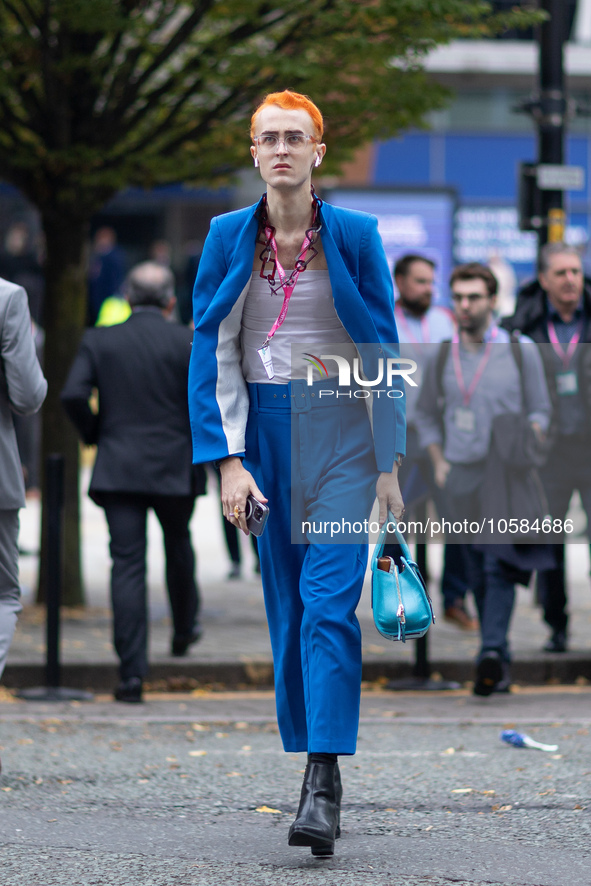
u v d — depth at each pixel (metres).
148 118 22.94
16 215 61.81
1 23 21.16
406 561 9.62
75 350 22.48
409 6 19.56
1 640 11.56
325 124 21.50
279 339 9.62
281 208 9.40
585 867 9.60
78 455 22.80
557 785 12.23
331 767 9.48
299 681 10.02
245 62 20.14
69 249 22.42
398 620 9.39
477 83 57.28
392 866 9.58
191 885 9.06
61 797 11.80
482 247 58.38
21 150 21.72
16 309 11.54
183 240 64.56
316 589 9.52
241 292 9.48
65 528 22.86
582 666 19.06
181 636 18.48
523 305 18.22
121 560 16.64
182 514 17.38
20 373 11.51
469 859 9.80
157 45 21.12
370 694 17.78
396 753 13.84
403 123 22.34
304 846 9.76
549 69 25.56
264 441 9.73
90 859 9.77
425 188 44.31
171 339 16.84
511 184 58.22
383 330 9.59
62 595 22.86
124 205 64.25
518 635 21.05
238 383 9.69
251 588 26.03
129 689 16.75
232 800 11.76
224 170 23.44
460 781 12.46
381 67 21.44
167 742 14.42
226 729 15.28
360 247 9.52
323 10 20.38
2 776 12.57
